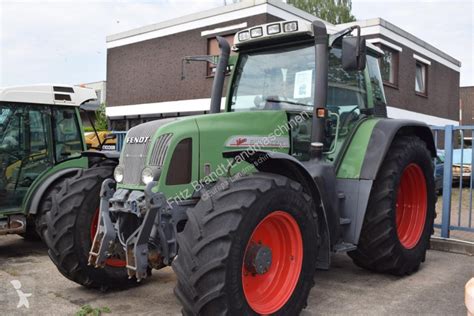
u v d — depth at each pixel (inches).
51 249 156.3
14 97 225.6
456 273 185.2
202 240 113.5
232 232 113.4
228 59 184.7
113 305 150.0
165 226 128.0
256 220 118.3
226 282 111.3
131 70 615.8
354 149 169.8
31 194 223.8
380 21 542.6
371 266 177.2
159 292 162.7
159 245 126.0
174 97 561.6
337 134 167.3
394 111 581.3
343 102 174.7
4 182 223.5
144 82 598.9
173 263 115.5
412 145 182.7
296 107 165.0
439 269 190.9
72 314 142.3
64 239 154.6
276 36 166.4
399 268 175.0
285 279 132.3
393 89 580.7
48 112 239.9
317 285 169.6
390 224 169.0
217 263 110.7
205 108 527.2
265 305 126.0
